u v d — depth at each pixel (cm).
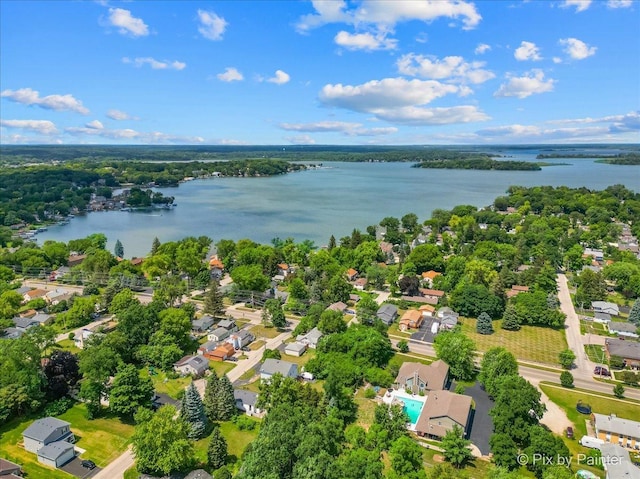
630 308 12719
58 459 6153
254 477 5206
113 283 12681
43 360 8344
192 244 17388
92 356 7675
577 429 7181
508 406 6669
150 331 9800
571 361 9131
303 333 10756
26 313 11806
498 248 17488
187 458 5953
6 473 5816
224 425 7200
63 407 7544
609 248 18850
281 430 5822
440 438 6781
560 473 5509
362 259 16312
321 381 8650
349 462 5353
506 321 11256
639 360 9131
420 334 10875
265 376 8588
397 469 5684
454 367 8738
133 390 7306
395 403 7319
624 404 7931
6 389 7150
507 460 6056
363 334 9281
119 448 6625
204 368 8994
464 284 13062
